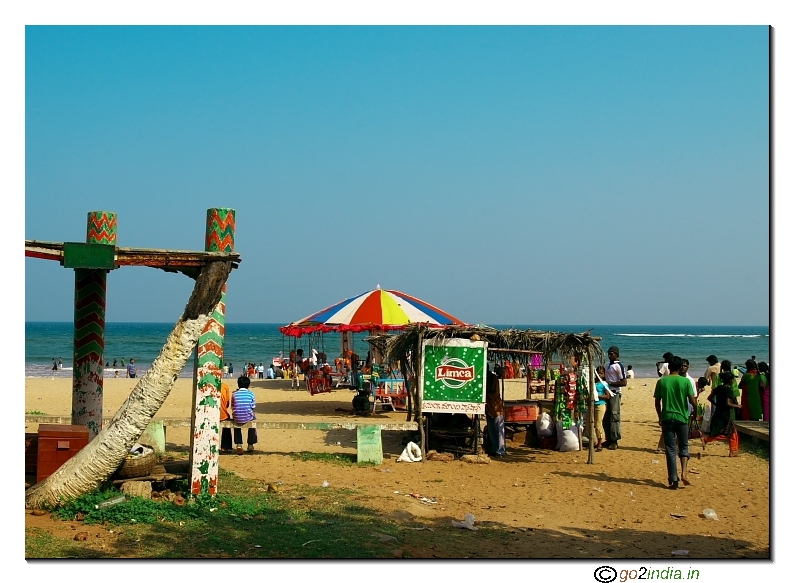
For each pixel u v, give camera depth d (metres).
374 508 9.63
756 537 8.95
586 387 13.84
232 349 79.19
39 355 66.12
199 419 9.25
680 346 101.31
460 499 10.53
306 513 9.20
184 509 8.82
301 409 21.16
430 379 13.45
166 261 8.72
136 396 8.46
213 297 8.68
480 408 13.41
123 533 7.85
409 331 13.82
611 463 13.55
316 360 30.30
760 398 16.66
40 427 9.27
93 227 11.48
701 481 12.07
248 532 8.20
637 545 8.52
